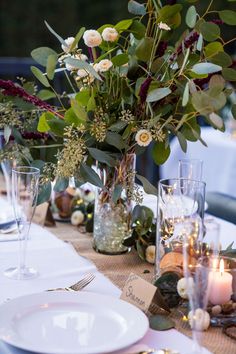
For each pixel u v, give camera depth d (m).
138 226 1.56
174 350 1.07
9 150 1.66
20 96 1.52
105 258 1.57
